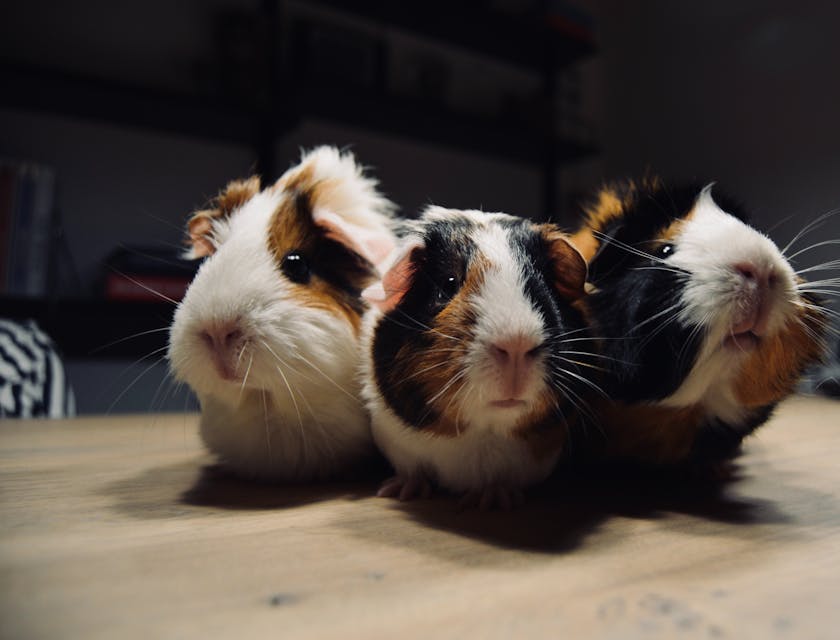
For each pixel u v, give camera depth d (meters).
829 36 0.66
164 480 0.24
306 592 0.13
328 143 0.71
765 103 0.73
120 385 0.53
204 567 0.14
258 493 0.22
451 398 0.18
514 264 0.19
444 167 0.79
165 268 0.50
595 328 0.21
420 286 0.20
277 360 0.21
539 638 0.10
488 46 0.79
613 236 0.22
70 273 0.56
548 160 0.81
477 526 0.18
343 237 0.22
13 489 0.22
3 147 0.54
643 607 0.12
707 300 0.19
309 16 0.68
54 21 0.56
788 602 0.12
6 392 0.42
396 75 0.75
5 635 0.11
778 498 0.21
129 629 0.11
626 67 0.91
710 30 0.79
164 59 0.61
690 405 0.21
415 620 0.11
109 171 0.59
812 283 0.21
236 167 0.65
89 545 0.16
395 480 0.22
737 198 0.24
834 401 0.44
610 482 0.24
